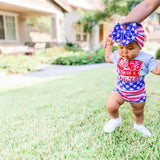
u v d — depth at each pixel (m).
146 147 2.00
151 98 3.44
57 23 16.02
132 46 1.67
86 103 3.60
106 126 2.23
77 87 5.08
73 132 2.43
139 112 2.07
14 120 2.97
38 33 19.17
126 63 1.84
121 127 2.48
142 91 1.94
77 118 2.86
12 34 15.86
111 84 5.12
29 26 18.34
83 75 7.19
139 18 1.76
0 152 2.07
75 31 22.20
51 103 3.76
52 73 8.66
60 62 12.35
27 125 2.74
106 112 3.06
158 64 1.74
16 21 16.02
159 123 2.57
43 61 13.04
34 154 2.00
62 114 3.06
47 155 1.98
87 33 23.55
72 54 13.52
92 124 2.65
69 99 3.94
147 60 1.77
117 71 1.98
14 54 13.90
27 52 14.83
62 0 16.05
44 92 4.84
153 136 2.22
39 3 13.70
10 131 2.58
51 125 2.66
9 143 2.25
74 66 11.09
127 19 1.79
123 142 2.12
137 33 1.64
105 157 1.86
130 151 1.95
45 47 16.80
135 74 1.83
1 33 14.91
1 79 7.42
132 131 2.35
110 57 2.05
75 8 20.91
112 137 2.24
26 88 5.53
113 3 13.84
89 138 2.23
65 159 1.88
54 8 15.26
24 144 2.21
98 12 15.60
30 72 9.21
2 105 3.85
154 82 4.18
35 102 3.94
